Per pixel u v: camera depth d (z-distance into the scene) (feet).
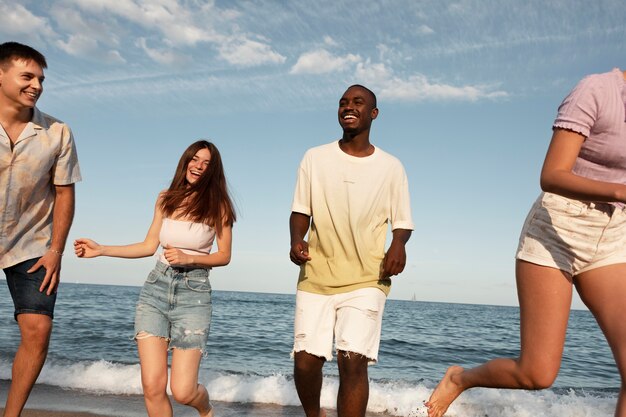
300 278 12.48
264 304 129.59
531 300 8.24
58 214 11.76
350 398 11.35
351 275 11.86
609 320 7.88
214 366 32.42
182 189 12.28
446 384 9.79
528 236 8.36
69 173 11.76
